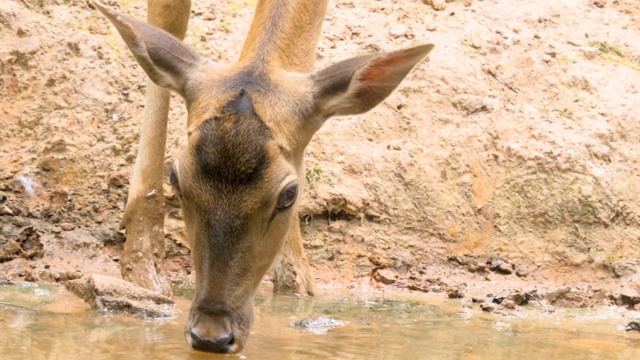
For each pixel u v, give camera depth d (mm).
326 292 11688
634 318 11320
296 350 8625
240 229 7891
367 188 13156
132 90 14023
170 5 10742
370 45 15125
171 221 12445
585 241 13219
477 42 15547
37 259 11375
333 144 13477
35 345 8195
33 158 13031
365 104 8633
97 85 13914
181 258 12211
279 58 9227
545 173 13609
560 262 13000
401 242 12922
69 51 14234
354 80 8359
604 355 9258
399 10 16156
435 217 13180
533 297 11797
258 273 8242
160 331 8984
